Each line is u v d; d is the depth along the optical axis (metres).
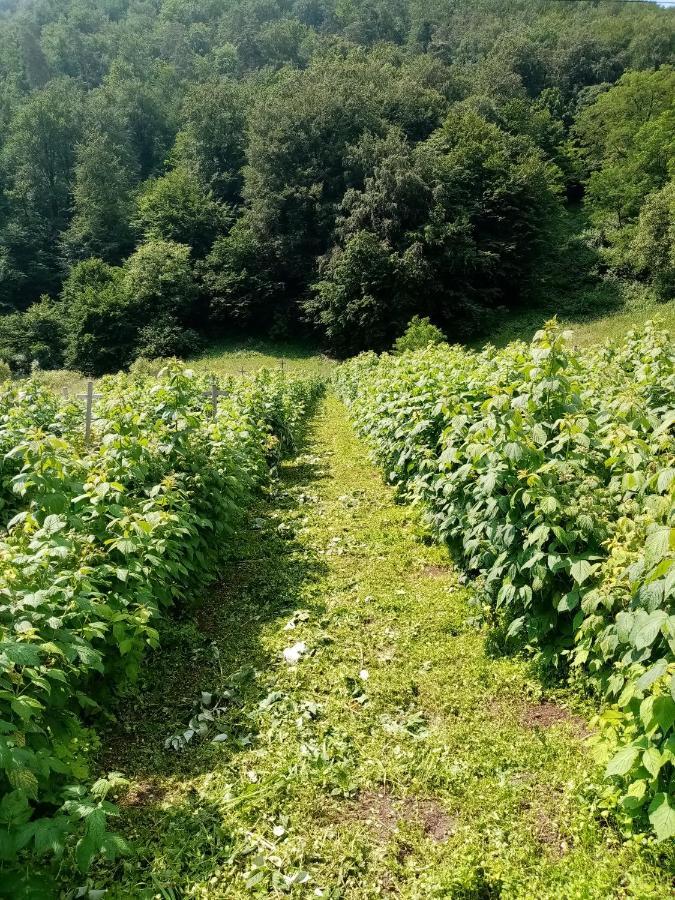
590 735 3.33
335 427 16.36
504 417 4.08
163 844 2.82
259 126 47.91
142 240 54.03
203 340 45.22
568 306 39.88
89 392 9.34
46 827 2.25
